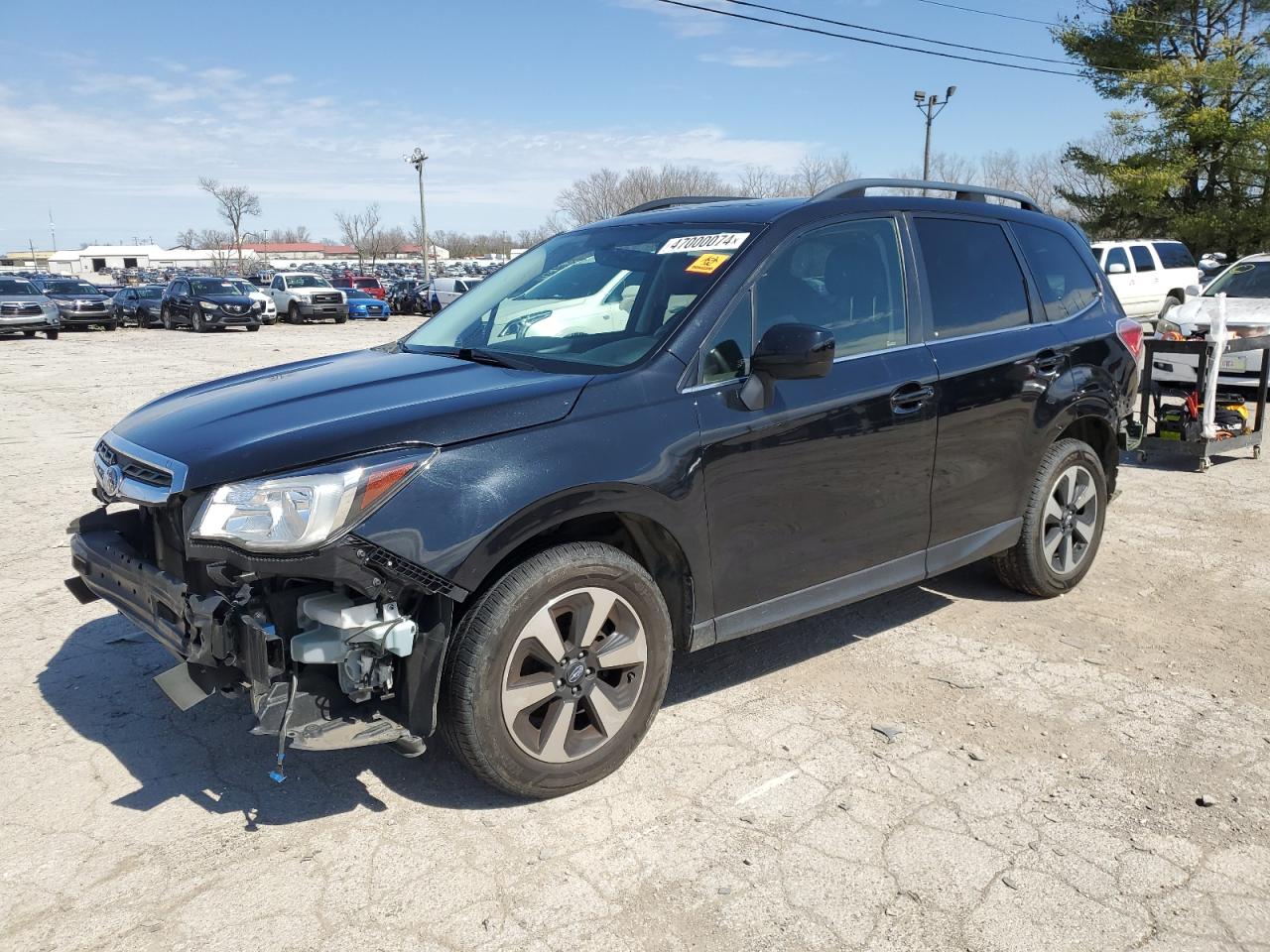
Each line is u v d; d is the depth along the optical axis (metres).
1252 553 5.70
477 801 3.14
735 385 3.39
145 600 3.06
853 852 2.87
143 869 2.80
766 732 3.60
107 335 28.78
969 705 3.82
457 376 3.34
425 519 2.75
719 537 3.38
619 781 3.26
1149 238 32.84
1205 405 7.82
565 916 2.60
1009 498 4.49
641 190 49.66
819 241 3.80
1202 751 3.46
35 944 2.49
